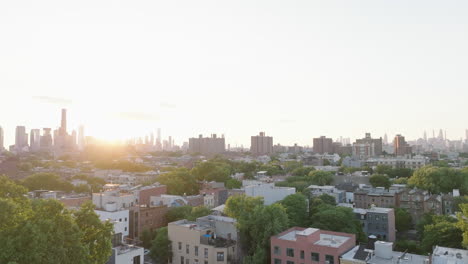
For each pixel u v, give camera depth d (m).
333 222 97.94
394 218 122.81
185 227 87.00
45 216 51.66
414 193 145.88
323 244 76.12
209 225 93.56
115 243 75.25
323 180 190.38
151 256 90.38
